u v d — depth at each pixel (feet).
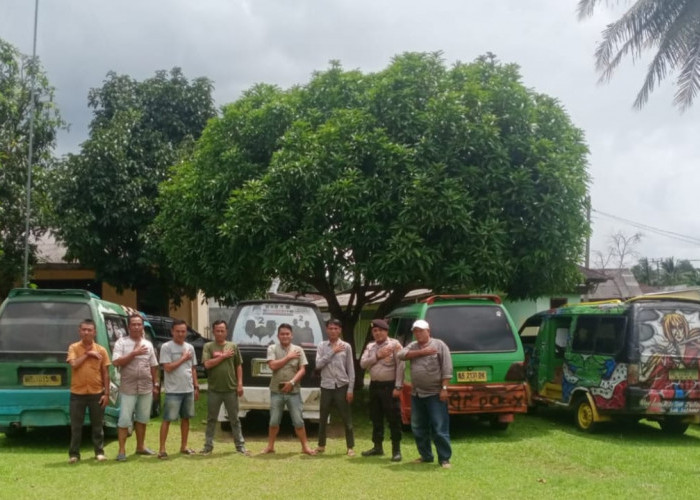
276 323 38.50
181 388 31.53
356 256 43.62
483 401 37.06
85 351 30.50
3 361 32.94
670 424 40.14
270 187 43.01
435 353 29.78
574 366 41.01
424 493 24.94
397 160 42.14
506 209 43.45
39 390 32.71
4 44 64.69
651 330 37.11
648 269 175.63
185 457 31.50
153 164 73.26
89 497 24.17
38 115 66.23
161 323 72.08
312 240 42.01
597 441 37.04
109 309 37.83
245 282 47.85
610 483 26.91
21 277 65.31
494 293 50.62
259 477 27.40
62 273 82.84
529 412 48.34
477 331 37.88
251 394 36.52
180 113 77.56
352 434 32.32
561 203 43.29
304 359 32.78
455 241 41.98
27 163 63.67
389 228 41.39
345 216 41.81
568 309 43.32
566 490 25.67
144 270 73.46
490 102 45.16
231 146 48.01
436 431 29.68
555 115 46.42
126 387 31.17
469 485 26.25
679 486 26.50
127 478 27.14
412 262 40.65
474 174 42.42
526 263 43.24
